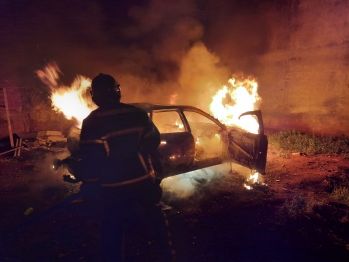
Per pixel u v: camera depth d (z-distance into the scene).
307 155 7.27
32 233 3.81
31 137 8.56
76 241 3.62
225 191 5.00
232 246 3.45
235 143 5.29
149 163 2.75
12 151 7.73
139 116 2.66
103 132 2.48
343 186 5.17
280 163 6.66
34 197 4.92
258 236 3.65
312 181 5.47
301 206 4.26
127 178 2.56
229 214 4.22
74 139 4.55
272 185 5.32
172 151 4.66
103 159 2.49
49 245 3.54
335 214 4.17
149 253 3.34
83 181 2.57
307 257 3.22
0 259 3.27
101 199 2.60
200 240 3.58
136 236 3.69
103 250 2.60
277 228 3.83
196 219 4.09
